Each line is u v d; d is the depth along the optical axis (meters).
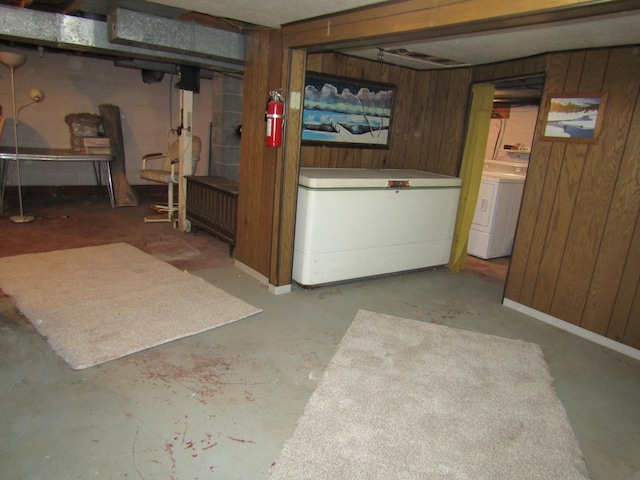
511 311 3.66
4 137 5.94
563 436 2.12
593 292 3.18
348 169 4.39
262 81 3.51
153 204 6.43
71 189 6.56
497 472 1.85
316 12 2.73
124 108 6.74
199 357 2.55
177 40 3.38
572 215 3.27
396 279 4.24
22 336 2.63
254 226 3.80
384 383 2.43
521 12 1.81
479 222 5.13
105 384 2.23
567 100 3.24
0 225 4.89
